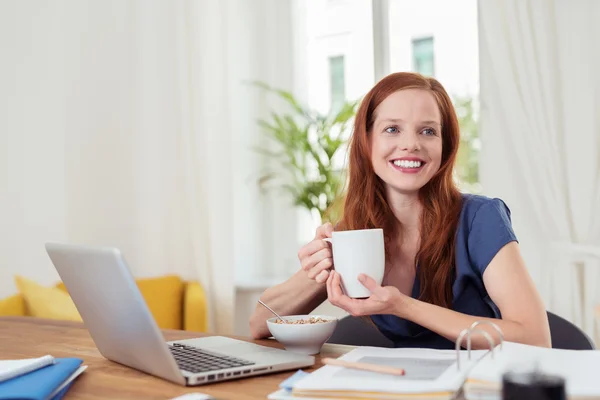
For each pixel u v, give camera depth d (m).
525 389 0.77
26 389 1.08
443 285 1.59
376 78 3.65
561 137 3.02
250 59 3.80
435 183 1.62
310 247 1.40
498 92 3.15
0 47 3.69
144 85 3.76
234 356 1.30
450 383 0.99
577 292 2.92
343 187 1.80
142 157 3.77
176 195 3.75
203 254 3.63
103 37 3.75
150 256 3.76
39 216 3.71
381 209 1.67
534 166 3.04
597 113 2.96
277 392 1.07
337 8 3.74
